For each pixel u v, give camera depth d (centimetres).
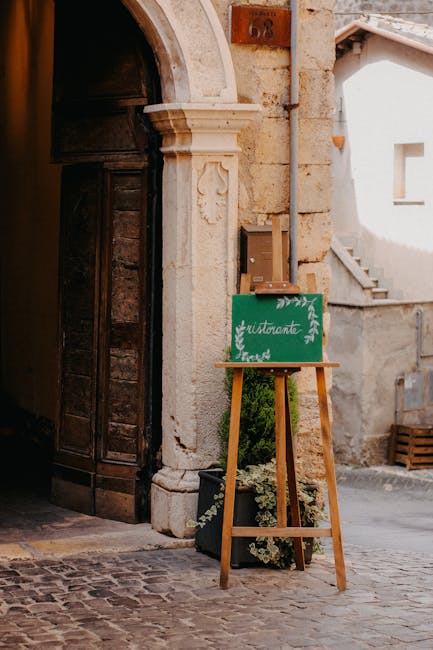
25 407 1230
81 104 884
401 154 2284
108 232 870
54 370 1120
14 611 654
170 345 836
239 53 848
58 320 923
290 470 740
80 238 897
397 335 2023
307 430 880
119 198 866
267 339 721
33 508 917
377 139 2308
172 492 823
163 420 847
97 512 886
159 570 749
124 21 849
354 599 688
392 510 1538
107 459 879
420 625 634
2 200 1350
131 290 862
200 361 829
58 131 905
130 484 865
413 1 2380
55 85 912
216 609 663
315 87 870
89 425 888
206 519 764
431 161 2206
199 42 819
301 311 722
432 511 1532
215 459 834
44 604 668
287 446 743
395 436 2011
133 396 864
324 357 881
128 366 866
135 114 852
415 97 2222
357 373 2005
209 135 821
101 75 870
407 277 2258
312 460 880
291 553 762
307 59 867
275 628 628
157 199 852
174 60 820
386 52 2270
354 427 2017
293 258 862
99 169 872
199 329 829
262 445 789
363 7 2419
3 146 1342
